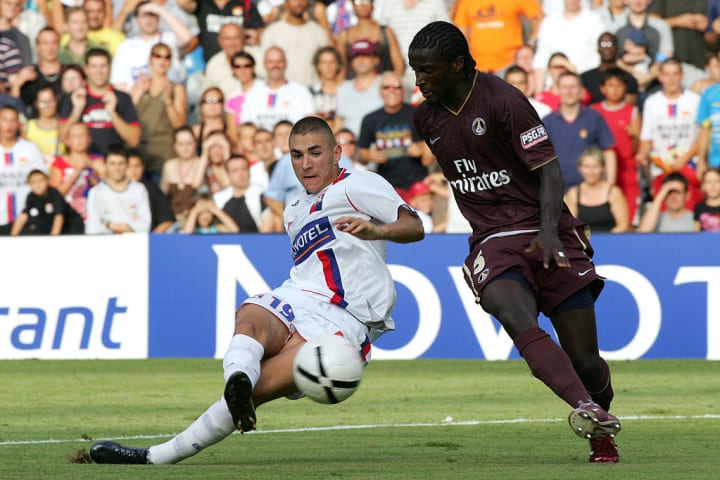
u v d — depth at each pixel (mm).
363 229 15227
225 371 15000
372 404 27781
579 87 41500
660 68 43281
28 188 43844
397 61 45781
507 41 45281
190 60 46812
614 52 43750
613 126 42531
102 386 32375
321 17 46938
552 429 22562
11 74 46000
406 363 38344
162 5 46312
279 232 40281
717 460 17141
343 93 45312
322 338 15023
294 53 45906
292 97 45188
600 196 41531
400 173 43594
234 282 39312
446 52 17109
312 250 16891
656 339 38250
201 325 39562
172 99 45344
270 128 45031
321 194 16875
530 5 45438
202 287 39531
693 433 21688
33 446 19547
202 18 46531
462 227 42688
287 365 15555
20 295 40188
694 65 45031
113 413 25938
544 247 16609
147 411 26359
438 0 46000
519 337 16531
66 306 39969
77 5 47000
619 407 26812
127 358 39875
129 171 43250
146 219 43531
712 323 37938
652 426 22953
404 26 45844
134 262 39812
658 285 38094
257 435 21547
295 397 16047
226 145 43906
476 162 17609
